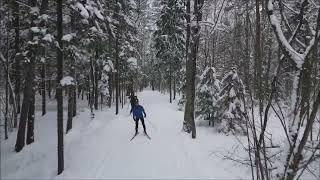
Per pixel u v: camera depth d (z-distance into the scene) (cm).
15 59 2094
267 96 460
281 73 500
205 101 2003
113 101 4141
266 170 436
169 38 3772
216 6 723
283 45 396
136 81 5559
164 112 2884
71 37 1246
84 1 1334
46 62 2270
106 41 2020
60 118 1223
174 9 3447
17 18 2062
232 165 1162
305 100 390
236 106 1734
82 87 3222
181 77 3944
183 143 1584
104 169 1210
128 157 1353
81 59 2125
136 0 4128
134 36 3981
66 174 1188
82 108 3166
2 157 1633
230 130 1731
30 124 1831
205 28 1622
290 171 388
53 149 1598
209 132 1845
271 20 407
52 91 4231
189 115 1862
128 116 2678
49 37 1339
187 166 1219
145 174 1143
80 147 1541
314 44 375
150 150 1456
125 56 3559
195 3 1634
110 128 2028
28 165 1438
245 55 454
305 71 388
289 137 411
